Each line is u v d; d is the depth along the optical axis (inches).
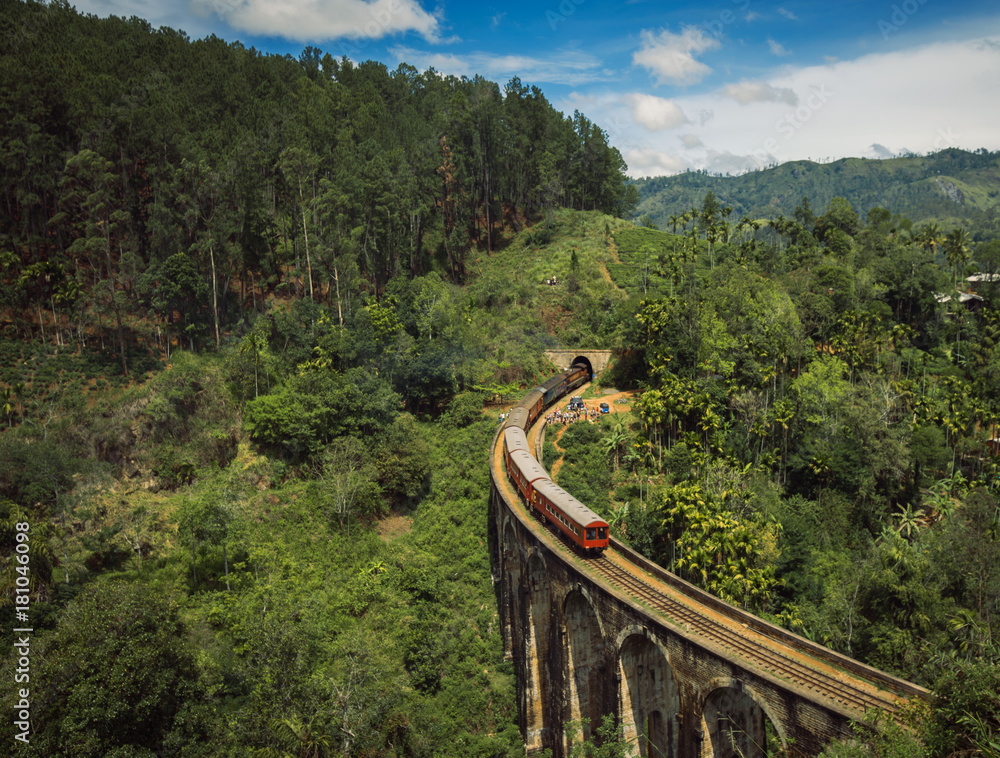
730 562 2375.7
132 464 2849.4
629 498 3097.9
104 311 3467.0
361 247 4591.5
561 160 7081.7
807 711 1188.5
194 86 5054.1
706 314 3929.6
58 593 2225.6
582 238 6456.7
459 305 4827.8
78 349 3321.9
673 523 2657.5
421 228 5580.7
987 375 4242.1
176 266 3526.1
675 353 3897.6
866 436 3260.3
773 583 2380.7
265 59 6284.5
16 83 3560.5
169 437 2994.6
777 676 1311.5
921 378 4205.2
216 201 3929.6
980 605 2374.5
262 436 3117.6
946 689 1027.9
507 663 2453.2
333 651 2240.4
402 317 4296.3
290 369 3624.5
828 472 3201.3
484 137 6382.9
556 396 4126.5
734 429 3472.0
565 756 1957.4
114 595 1643.7
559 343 4867.1
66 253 3639.3
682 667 1461.6
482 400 4025.6
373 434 3366.1
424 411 4001.0
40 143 3548.2
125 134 3747.5
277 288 4195.4
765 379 3538.4
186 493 2839.6
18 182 3523.6
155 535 2583.7
